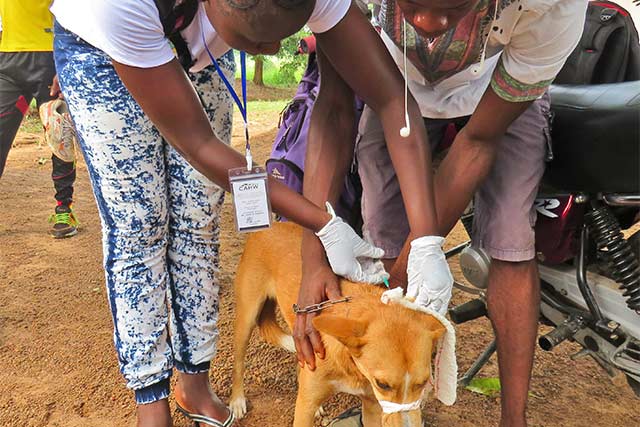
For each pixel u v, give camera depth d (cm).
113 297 254
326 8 204
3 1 440
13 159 769
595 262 276
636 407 314
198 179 255
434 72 248
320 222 217
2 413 305
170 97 189
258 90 1421
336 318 221
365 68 218
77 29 194
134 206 244
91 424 299
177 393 291
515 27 200
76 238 521
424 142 223
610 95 251
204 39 214
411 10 166
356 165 315
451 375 213
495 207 262
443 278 211
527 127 255
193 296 275
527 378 265
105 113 232
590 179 254
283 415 308
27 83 463
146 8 181
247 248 318
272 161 328
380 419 263
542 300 281
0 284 431
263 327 322
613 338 261
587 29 292
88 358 348
